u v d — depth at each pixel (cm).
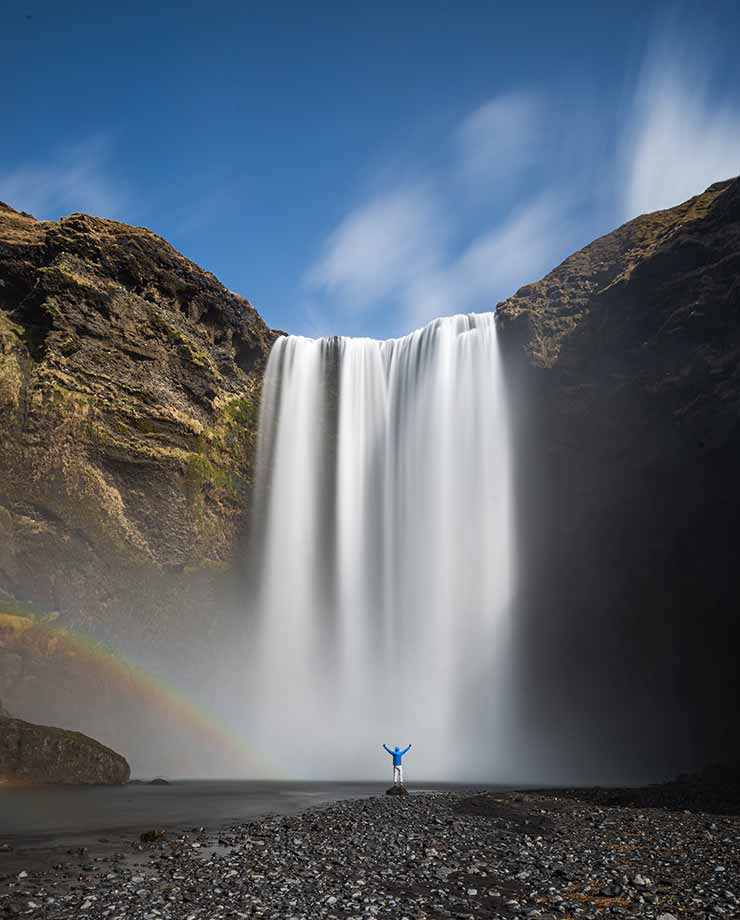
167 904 973
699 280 4209
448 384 5162
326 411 5412
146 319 4841
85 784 2550
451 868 1233
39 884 1049
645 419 4391
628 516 4572
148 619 4325
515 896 1062
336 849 1370
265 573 5066
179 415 4747
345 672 5003
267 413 5431
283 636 4997
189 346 4969
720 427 3975
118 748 3856
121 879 1093
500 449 4953
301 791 2688
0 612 3644
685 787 2752
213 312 5319
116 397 4525
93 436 4344
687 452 4188
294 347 5562
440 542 5034
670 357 4291
